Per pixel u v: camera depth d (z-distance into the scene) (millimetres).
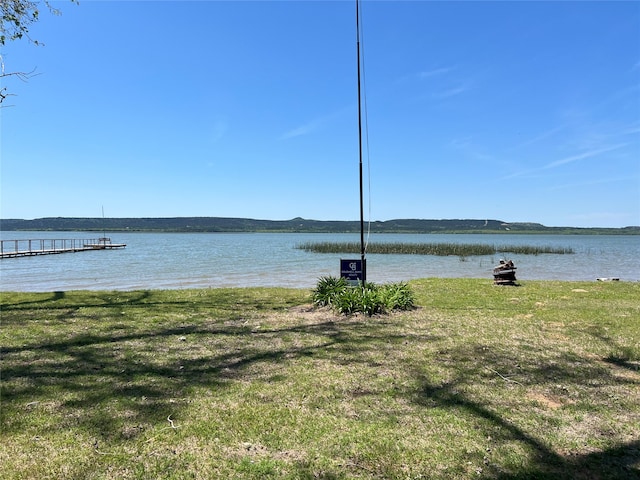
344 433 3385
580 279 20562
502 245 61094
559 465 2943
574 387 4438
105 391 4227
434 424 3551
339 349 5840
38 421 3545
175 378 4645
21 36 8484
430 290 11984
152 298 10695
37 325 7355
